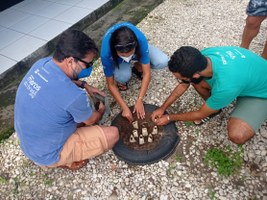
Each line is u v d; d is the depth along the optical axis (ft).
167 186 6.95
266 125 7.93
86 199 6.93
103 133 7.02
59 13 13.32
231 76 6.01
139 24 12.89
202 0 14.15
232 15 12.73
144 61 8.07
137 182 7.12
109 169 7.48
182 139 7.95
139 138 7.77
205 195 6.67
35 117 5.88
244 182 6.81
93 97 8.19
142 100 9.00
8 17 13.35
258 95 6.86
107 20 13.46
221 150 7.54
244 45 9.91
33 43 11.46
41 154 6.40
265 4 8.42
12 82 10.62
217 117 8.39
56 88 5.59
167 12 13.52
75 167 7.45
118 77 8.96
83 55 5.44
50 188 7.25
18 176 7.62
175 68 5.74
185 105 8.86
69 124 6.36
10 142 8.52
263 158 7.23
